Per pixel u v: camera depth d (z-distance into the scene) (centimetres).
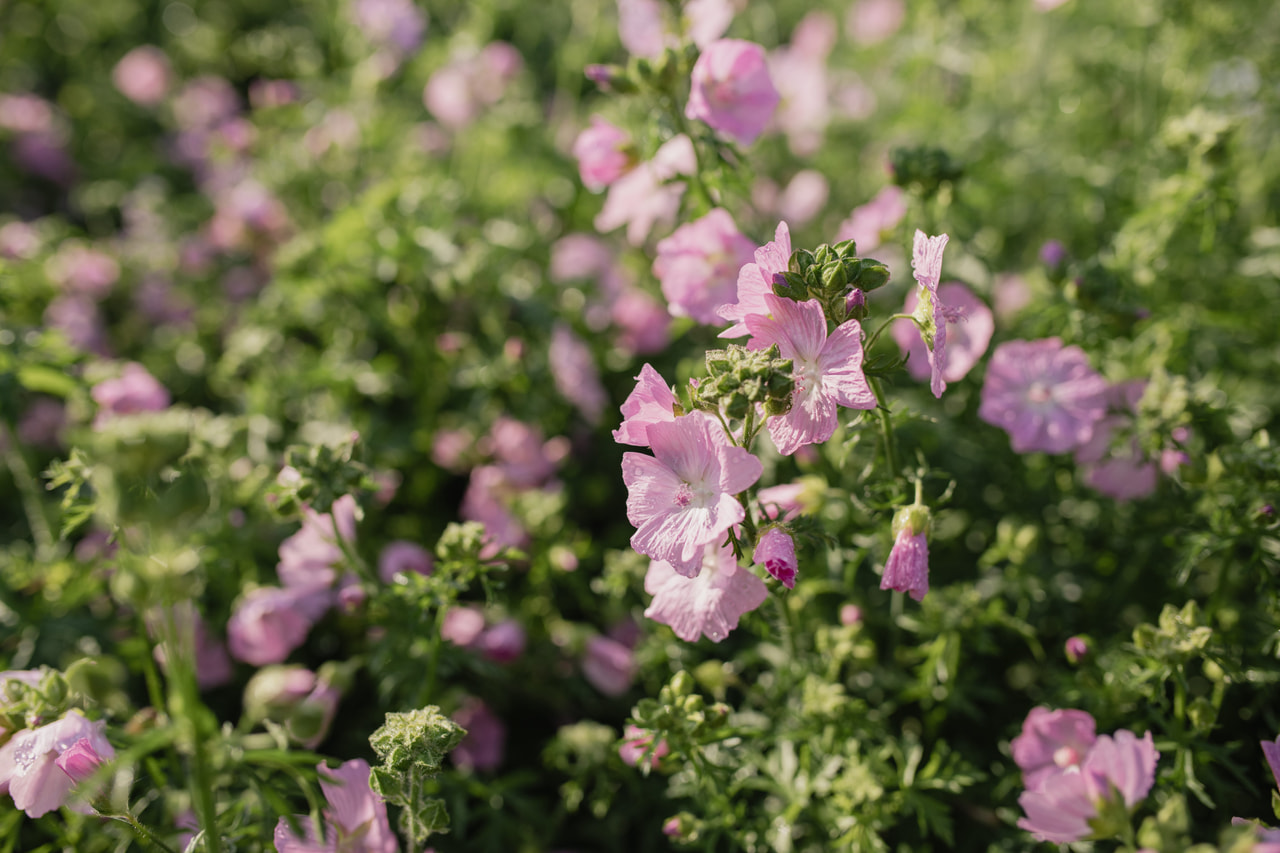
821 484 89
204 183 147
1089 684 90
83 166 156
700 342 114
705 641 95
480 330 112
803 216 120
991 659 98
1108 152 112
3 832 86
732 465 78
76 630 97
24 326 98
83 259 123
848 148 132
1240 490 88
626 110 113
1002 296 110
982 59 121
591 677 98
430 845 94
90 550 101
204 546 96
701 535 79
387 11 126
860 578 99
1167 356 100
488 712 99
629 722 87
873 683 94
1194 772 89
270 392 108
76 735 81
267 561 101
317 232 113
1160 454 94
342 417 108
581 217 123
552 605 101
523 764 100
